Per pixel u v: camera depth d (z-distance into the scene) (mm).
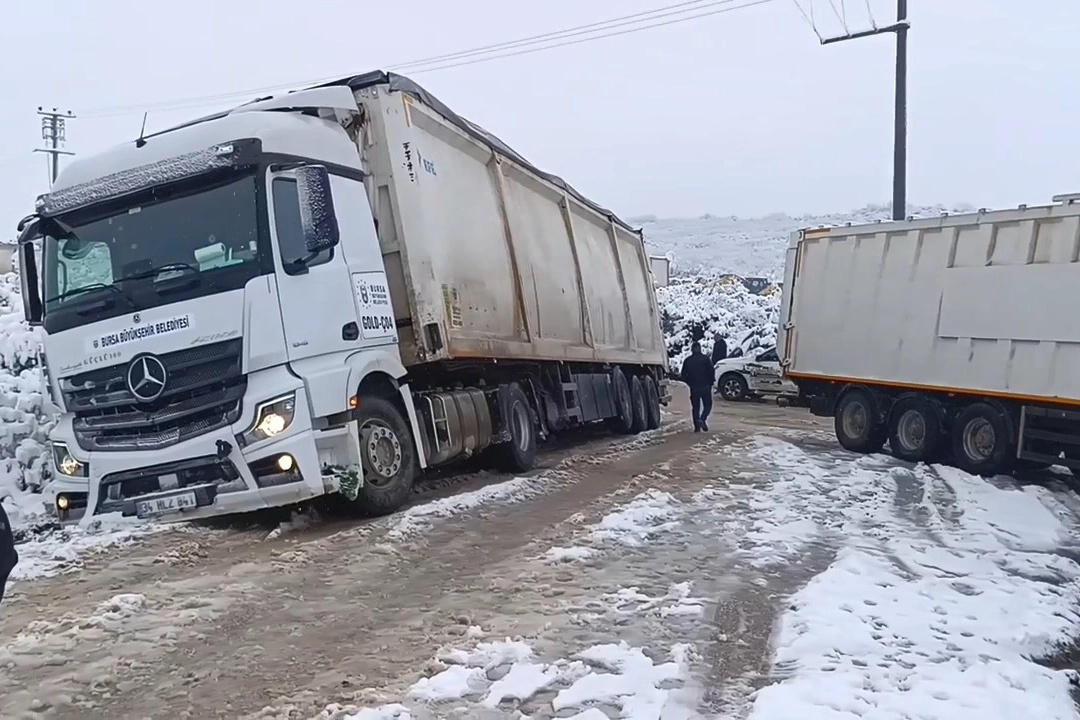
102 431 7457
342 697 4270
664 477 11102
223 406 7230
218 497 7203
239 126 7574
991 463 12430
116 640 5086
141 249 7477
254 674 4586
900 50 20391
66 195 7695
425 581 6266
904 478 11852
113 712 4172
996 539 8367
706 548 7375
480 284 10688
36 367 10625
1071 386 11430
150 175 7461
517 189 12680
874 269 14430
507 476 11195
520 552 7109
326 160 8133
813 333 15531
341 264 7914
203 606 5668
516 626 5309
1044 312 11812
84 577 6379
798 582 6469
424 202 9328
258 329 7223
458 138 10625
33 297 7840
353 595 5922
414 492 9859
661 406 22781
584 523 8211
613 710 4156
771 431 18406
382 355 8234
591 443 15891
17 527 8164
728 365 28031
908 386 13719
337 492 8055
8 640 5102
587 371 15844
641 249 20625
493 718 4059
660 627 5367
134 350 7312
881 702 4258
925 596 6207
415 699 4238
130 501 7328
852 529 8422
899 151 20484
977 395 12664
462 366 10500
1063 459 11734
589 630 5277
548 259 13492
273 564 6625
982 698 4367
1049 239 11891
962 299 12930
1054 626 5773
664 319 37844
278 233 7391
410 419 8781
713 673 4695
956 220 13164
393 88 9125
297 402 7238
